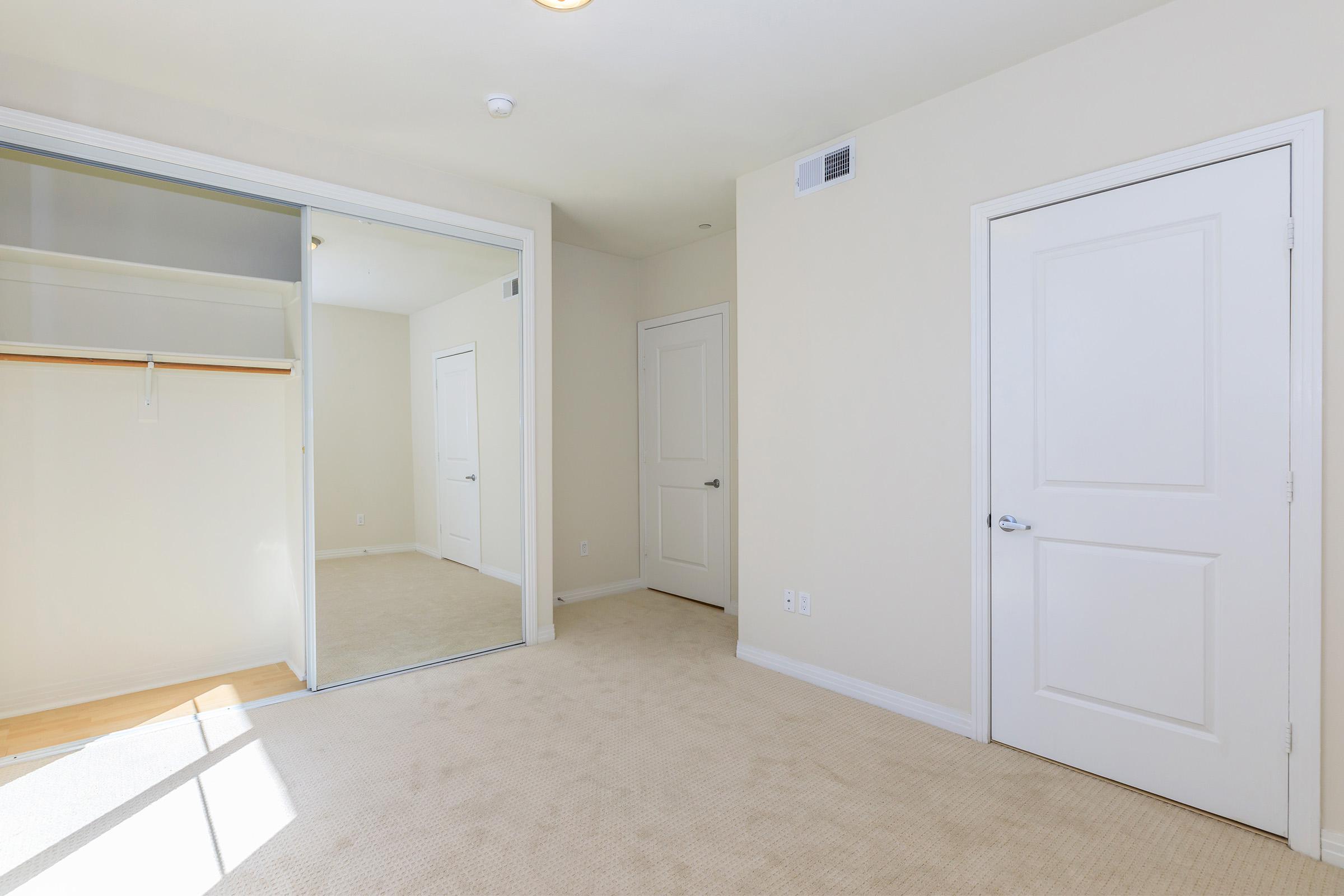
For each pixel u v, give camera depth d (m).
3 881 1.68
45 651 2.79
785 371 3.20
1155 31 2.04
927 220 2.63
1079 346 2.23
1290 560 1.82
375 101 2.60
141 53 2.26
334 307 3.08
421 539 3.38
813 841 1.85
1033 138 2.32
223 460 3.23
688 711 2.76
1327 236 1.75
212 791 2.12
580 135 2.92
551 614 3.76
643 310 5.00
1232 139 1.89
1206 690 1.98
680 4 2.00
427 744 2.45
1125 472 2.13
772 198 3.25
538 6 2.01
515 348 3.62
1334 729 1.76
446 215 3.31
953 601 2.57
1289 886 1.66
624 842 1.85
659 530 4.93
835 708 2.79
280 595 3.40
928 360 2.63
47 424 2.80
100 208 2.94
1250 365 1.88
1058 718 2.30
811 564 3.09
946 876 1.70
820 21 2.10
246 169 2.73
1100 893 1.63
